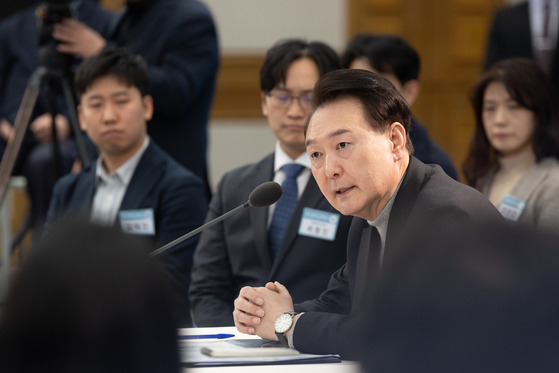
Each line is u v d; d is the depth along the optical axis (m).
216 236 6.33
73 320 1.83
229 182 6.39
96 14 10.94
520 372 1.57
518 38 10.61
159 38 8.38
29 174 9.81
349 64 7.70
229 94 15.56
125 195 7.00
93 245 1.87
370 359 1.70
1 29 11.19
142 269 1.89
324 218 5.77
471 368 1.59
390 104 3.93
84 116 7.24
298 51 6.26
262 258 6.02
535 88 7.10
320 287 5.67
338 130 3.87
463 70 15.72
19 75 10.91
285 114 6.17
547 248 1.56
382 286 1.75
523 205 6.81
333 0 15.56
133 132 7.12
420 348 1.63
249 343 4.05
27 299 1.82
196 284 6.26
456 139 15.75
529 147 7.16
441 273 1.64
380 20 15.65
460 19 15.69
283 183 6.19
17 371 1.82
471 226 1.67
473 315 1.59
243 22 15.54
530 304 1.55
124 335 1.86
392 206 4.01
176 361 1.94
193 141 8.43
